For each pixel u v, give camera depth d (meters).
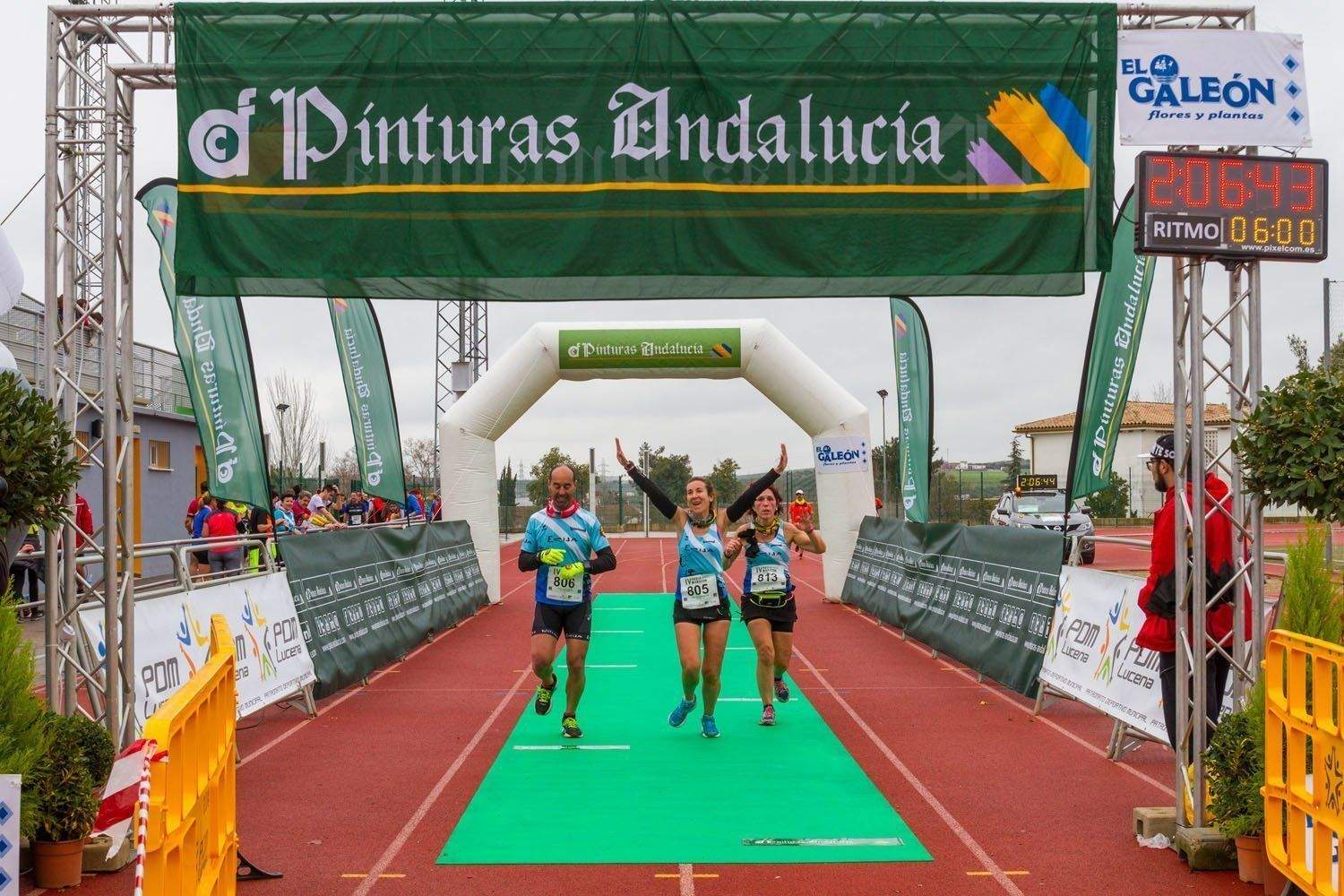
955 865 5.36
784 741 7.98
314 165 6.79
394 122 6.79
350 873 5.25
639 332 17.95
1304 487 5.16
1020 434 56.97
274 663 8.62
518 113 6.78
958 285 6.84
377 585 12.16
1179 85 6.46
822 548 8.81
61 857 5.23
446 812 6.27
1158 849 5.64
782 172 6.79
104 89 6.69
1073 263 6.79
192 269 6.73
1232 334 5.86
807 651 12.84
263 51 6.78
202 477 26.14
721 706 9.39
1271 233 5.64
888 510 42.72
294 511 19.95
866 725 8.66
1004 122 6.80
